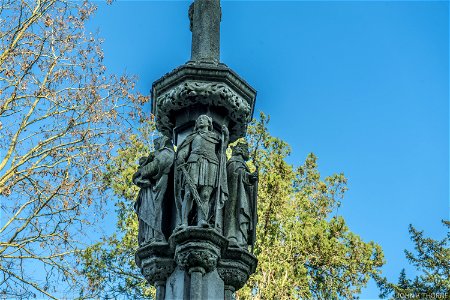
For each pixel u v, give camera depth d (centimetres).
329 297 2222
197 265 694
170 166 767
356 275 2258
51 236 1302
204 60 871
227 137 782
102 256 1752
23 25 1409
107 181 1415
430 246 2597
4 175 1314
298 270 2095
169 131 863
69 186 1320
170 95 818
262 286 1936
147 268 725
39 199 1324
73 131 1378
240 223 754
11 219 1301
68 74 1395
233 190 770
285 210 2077
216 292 698
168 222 758
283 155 2255
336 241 2227
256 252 1988
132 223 1839
